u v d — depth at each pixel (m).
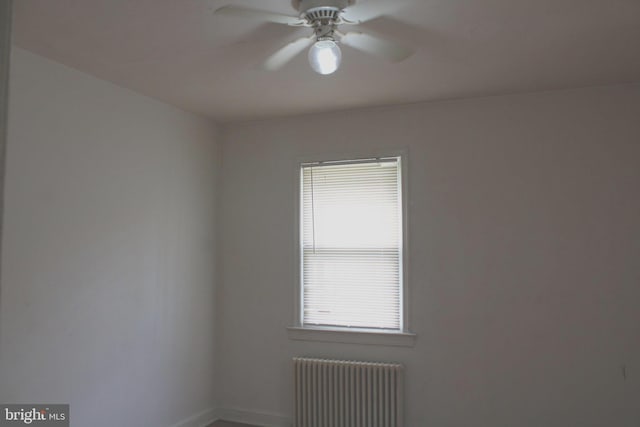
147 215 3.32
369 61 2.70
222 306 4.05
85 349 2.81
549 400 3.15
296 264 3.82
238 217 4.05
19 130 2.47
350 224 3.72
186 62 2.71
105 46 2.47
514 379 3.24
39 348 2.54
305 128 3.88
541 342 3.20
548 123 3.25
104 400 2.92
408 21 2.21
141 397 3.21
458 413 3.34
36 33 2.31
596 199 3.13
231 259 4.05
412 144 3.56
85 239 2.83
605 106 3.14
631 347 3.01
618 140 3.10
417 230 3.51
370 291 3.64
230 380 3.98
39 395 2.53
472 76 2.96
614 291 3.06
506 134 3.35
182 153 3.68
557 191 3.21
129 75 2.91
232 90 3.21
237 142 4.10
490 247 3.34
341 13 2.09
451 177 3.46
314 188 3.84
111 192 3.02
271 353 3.86
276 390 3.82
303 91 3.25
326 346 3.69
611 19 2.19
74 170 2.77
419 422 3.42
